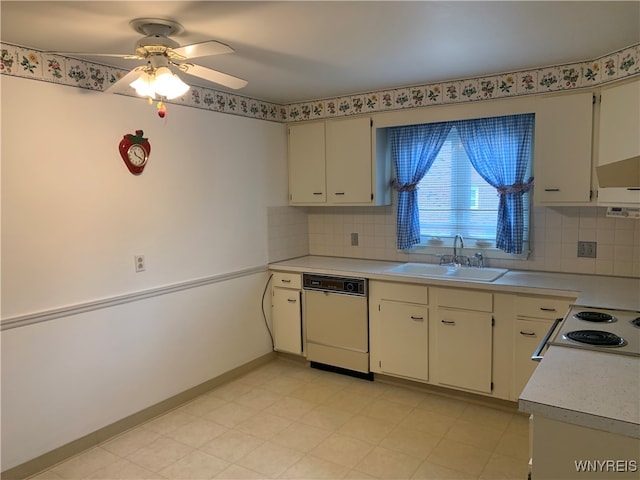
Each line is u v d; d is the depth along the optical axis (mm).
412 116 3711
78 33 2336
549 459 1513
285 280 4156
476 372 3270
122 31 2311
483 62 3016
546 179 3180
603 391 1543
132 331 3117
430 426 3059
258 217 4121
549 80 3137
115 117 2977
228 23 2227
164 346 3328
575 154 3066
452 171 3871
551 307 2947
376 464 2637
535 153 3213
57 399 2721
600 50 2787
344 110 4031
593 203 3041
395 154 4023
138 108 3111
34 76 2578
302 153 4305
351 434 2971
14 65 2496
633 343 1957
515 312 3084
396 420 3146
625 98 2740
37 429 2633
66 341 2756
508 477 2486
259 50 2672
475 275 3662
